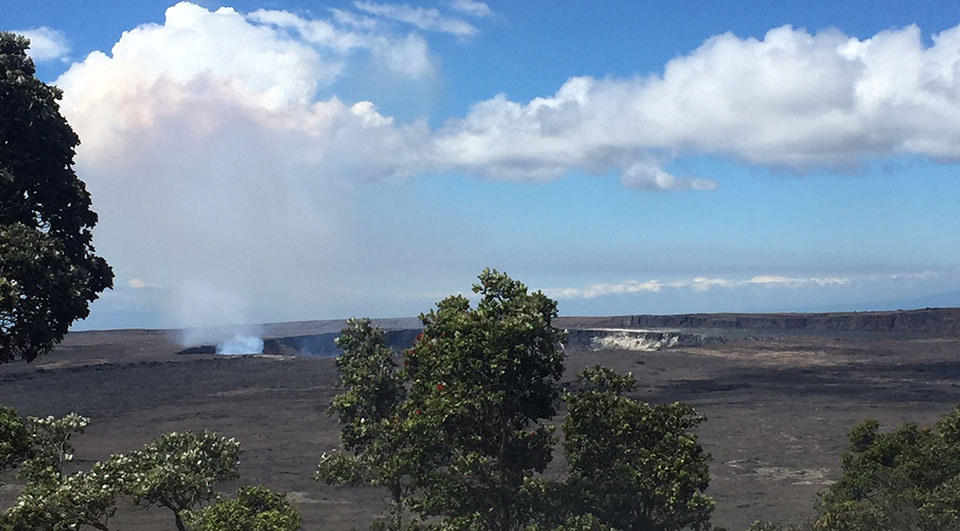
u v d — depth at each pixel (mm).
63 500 16484
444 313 21094
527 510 20469
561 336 20797
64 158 22828
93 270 23609
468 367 20109
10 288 18297
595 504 20641
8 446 16625
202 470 18266
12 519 16141
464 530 20812
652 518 21609
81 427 18500
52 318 20547
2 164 21906
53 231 22719
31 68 23125
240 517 17234
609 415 21219
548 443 21688
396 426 22594
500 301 21172
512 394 20562
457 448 21250
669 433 20609
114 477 17484
